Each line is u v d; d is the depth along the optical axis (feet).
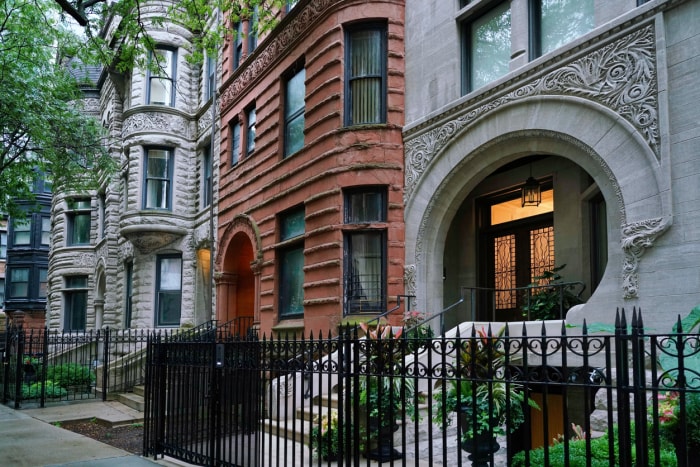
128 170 77.46
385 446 25.05
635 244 28.14
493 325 33.83
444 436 15.34
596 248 38.55
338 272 44.60
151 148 76.33
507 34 38.34
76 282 101.50
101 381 57.77
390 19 46.01
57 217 103.81
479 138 38.01
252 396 22.80
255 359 22.67
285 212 53.83
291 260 53.16
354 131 45.09
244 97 63.82
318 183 47.52
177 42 77.61
